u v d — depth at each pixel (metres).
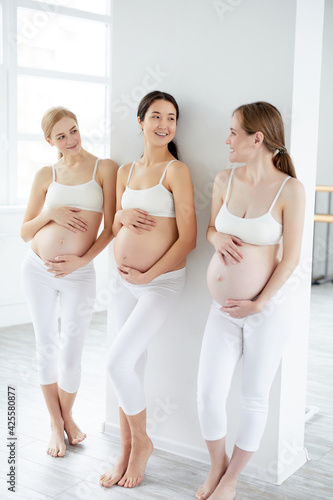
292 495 2.35
